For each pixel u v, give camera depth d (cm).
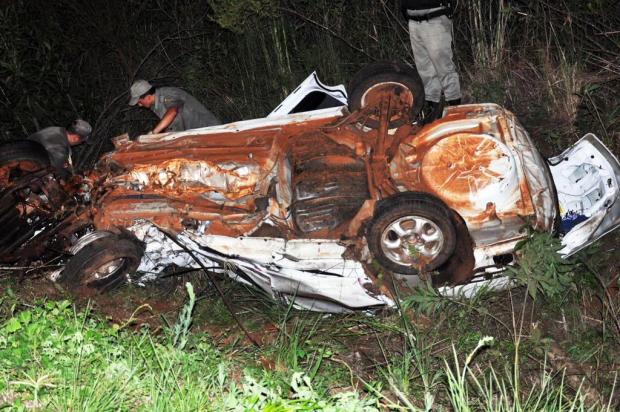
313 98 697
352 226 577
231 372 479
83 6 1076
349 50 1000
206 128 643
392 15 965
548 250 556
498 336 576
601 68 878
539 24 921
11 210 611
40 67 932
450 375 386
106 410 362
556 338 576
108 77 1085
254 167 607
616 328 566
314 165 599
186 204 604
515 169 580
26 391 376
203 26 1086
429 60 789
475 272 575
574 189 673
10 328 409
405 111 621
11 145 637
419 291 566
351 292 586
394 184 584
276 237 590
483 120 598
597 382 518
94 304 584
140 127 1016
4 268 608
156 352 407
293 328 575
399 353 554
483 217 577
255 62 1010
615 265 648
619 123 799
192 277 656
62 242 625
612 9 899
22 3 952
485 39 925
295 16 1009
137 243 616
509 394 498
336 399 416
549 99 866
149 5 1128
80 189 622
